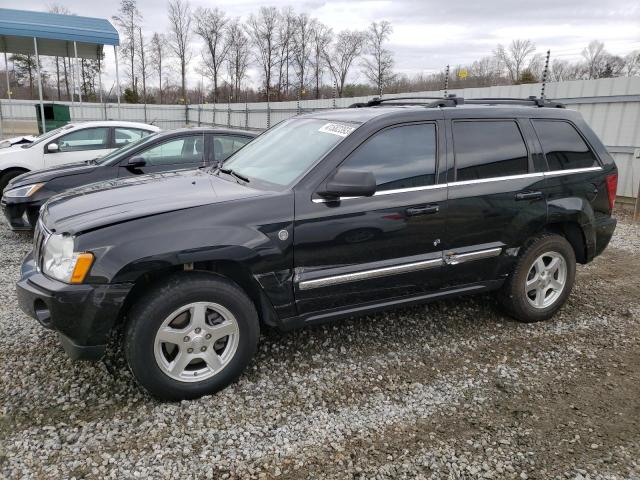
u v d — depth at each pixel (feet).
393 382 11.16
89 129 29.25
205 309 10.05
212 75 176.76
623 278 18.74
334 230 10.87
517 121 13.61
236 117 79.00
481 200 12.59
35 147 28.25
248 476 8.23
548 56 34.71
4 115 83.30
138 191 11.44
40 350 11.98
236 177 12.47
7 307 14.47
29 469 8.19
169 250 9.47
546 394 10.85
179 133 22.77
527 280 14.06
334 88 153.38
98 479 8.04
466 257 12.64
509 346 13.01
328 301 11.27
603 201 14.93
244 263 10.11
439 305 15.49
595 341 13.44
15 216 20.70
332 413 9.98
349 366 11.78
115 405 9.97
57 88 142.51
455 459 8.75
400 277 11.94
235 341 10.49
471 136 12.78
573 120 14.79
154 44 166.09
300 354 12.25
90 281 9.16
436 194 12.01
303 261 10.74
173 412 9.82
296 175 11.11
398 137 11.85
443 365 11.97
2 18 55.42
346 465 8.55
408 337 13.35
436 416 9.98
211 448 8.86
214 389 10.39
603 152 15.06
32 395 10.19
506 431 9.57
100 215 9.91
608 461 8.79
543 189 13.61
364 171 10.30
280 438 9.18
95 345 9.48
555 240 14.03
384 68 134.51
